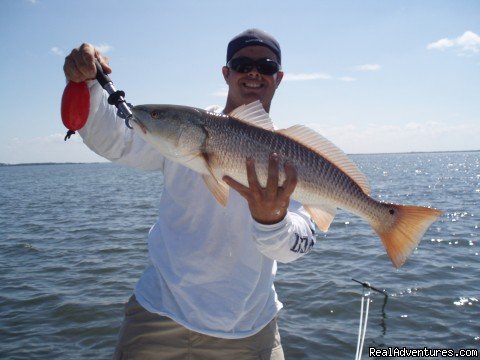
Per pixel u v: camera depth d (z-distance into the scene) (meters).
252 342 1.08
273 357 1.12
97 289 3.02
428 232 5.02
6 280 3.27
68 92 0.92
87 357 2.06
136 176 26.75
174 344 1.06
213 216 1.07
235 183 0.97
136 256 4.00
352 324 2.35
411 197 9.24
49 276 3.37
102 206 8.54
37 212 7.76
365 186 1.12
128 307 1.15
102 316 2.52
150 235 1.18
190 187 1.10
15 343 2.21
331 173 1.08
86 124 1.00
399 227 1.14
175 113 1.04
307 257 3.82
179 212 1.10
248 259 1.07
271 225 0.97
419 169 26.72
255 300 1.09
